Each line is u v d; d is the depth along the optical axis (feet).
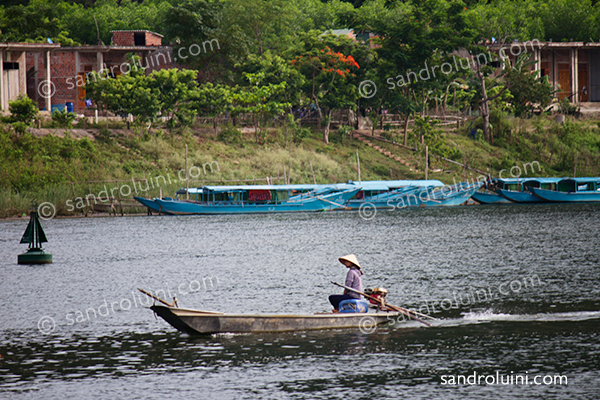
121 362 62.39
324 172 274.16
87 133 253.85
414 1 306.55
